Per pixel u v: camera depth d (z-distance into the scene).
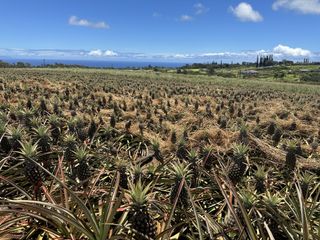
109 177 5.56
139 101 15.63
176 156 5.96
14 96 15.30
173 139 7.77
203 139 8.36
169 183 5.23
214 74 111.88
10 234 3.53
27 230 3.88
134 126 9.26
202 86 37.81
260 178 4.75
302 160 7.17
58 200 4.18
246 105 17.36
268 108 15.96
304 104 20.53
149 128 9.80
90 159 6.28
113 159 6.19
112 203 3.50
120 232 3.47
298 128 11.07
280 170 6.70
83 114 10.75
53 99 14.20
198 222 3.20
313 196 5.42
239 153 4.84
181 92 25.86
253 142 7.61
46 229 3.57
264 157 7.22
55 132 6.64
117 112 11.91
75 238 3.36
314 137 9.87
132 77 54.31
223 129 9.45
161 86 32.59
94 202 4.51
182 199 3.89
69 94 17.86
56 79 33.16
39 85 24.52
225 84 48.00
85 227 3.21
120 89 25.19
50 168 5.36
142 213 3.14
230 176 4.66
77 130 7.07
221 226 3.71
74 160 5.15
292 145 6.22
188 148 7.51
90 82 33.38
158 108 14.78
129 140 8.42
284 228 3.55
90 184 4.80
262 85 53.06
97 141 7.39
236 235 3.74
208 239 3.79
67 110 12.05
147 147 7.68
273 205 3.76
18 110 8.86
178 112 13.35
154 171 5.28
